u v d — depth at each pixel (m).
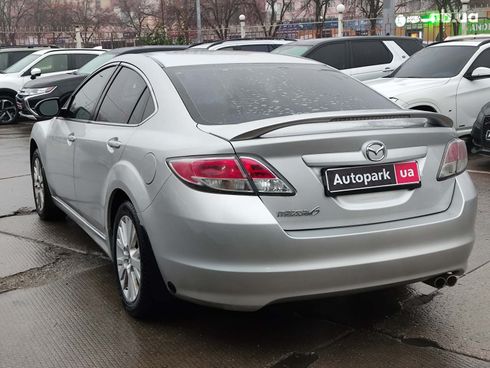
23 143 11.91
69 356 3.38
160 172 3.35
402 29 26.53
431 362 3.25
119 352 3.41
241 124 3.35
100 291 4.29
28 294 4.26
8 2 38.59
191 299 3.25
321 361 3.28
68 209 5.24
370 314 3.86
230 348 3.44
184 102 3.69
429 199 3.44
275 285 3.05
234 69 4.17
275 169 3.09
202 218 3.08
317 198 3.15
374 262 3.17
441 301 4.02
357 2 33.09
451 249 3.39
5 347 3.48
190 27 32.69
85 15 37.22
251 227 3.01
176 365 3.26
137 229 3.55
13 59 17.36
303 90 4.05
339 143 3.18
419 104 8.88
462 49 9.71
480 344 3.44
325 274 3.09
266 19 35.84
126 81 4.41
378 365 3.23
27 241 5.49
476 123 8.10
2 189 7.68
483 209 6.23
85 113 4.90
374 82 9.70
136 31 33.06
